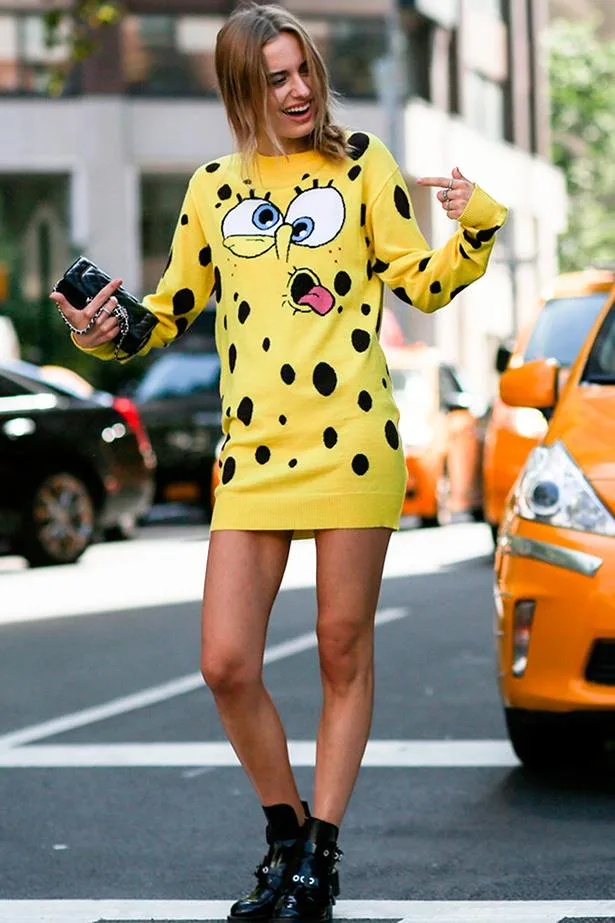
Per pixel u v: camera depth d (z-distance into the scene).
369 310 10.88
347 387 10.74
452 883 12.28
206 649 10.80
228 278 10.91
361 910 11.59
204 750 17.20
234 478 10.86
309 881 10.81
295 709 19.02
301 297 10.76
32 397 35.06
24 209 89.62
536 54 117.50
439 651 22.91
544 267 119.62
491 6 109.75
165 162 90.25
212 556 10.91
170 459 44.94
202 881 12.55
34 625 26.31
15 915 11.70
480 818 14.18
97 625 26.20
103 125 88.94
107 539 41.78
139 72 89.75
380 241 10.78
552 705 14.47
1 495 34.25
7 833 14.09
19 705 19.81
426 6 95.75
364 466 10.76
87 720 18.84
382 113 93.06
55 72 51.19
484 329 107.31
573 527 14.51
